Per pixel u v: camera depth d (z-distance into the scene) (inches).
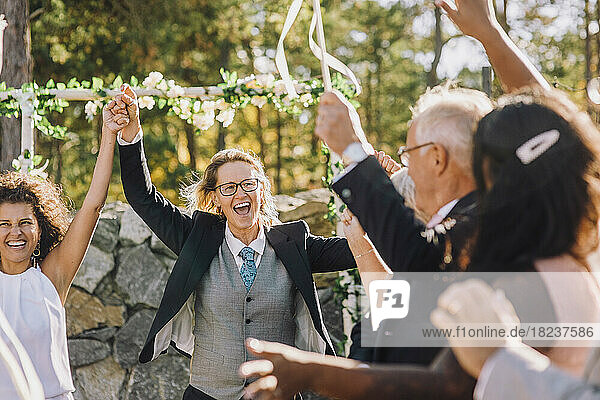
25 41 290.0
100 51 534.0
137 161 124.0
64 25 508.7
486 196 53.1
